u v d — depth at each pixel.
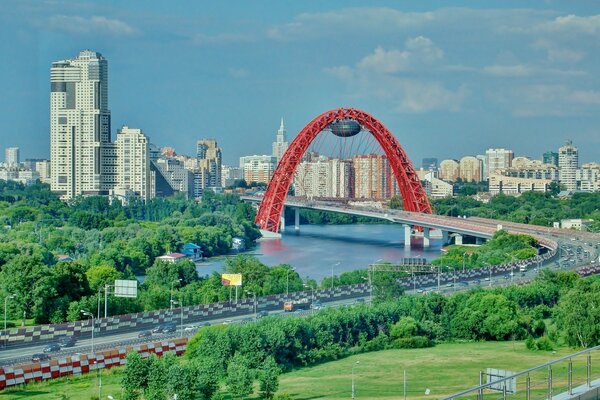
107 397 156.62
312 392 165.12
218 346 184.88
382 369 186.12
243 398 159.88
